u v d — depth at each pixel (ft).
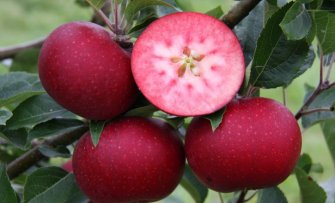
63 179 2.25
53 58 1.98
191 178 2.60
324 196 2.29
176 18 1.95
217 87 1.94
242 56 1.94
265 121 1.97
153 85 1.94
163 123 2.10
